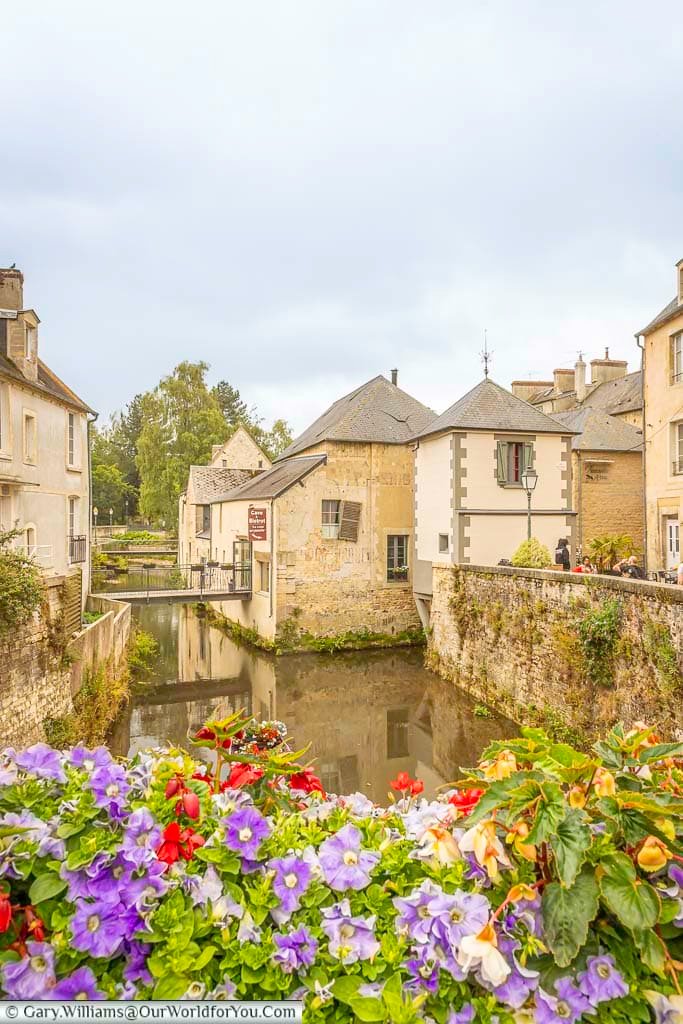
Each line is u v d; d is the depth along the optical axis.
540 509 16.89
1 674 8.04
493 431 16.61
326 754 11.30
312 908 1.90
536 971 1.73
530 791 1.80
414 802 2.64
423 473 18.44
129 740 12.12
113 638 14.78
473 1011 1.71
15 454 14.48
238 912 1.82
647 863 1.77
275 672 17.23
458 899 1.81
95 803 1.97
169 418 52.81
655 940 1.70
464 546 16.25
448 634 16.12
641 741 2.22
